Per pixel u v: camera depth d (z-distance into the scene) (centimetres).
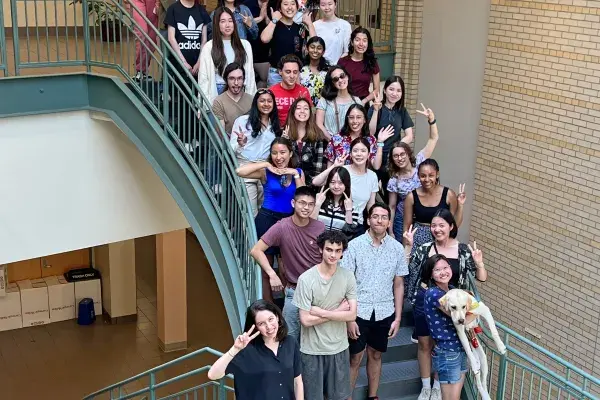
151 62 796
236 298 625
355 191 603
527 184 877
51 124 761
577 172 809
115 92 748
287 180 588
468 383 608
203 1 1265
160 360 1362
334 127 682
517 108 877
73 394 1242
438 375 564
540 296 875
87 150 788
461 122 962
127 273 1488
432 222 554
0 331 1456
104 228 818
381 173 699
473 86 936
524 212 886
